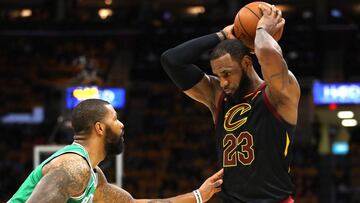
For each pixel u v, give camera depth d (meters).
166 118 19.86
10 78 21.61
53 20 22.81
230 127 3.69
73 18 23.69
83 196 3.67
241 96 3.69
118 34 22.09
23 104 20.58
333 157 17.59
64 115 11.88
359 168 17.28
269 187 3.56
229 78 3.64
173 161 17.89
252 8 3.75
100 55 21.84
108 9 25.00
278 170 3.58
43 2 24.61
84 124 3.83
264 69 3.49
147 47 22.00
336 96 17.67
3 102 20.72
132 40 22.23
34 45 22.72
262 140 3.57
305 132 18.52
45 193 3.40
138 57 21.75
